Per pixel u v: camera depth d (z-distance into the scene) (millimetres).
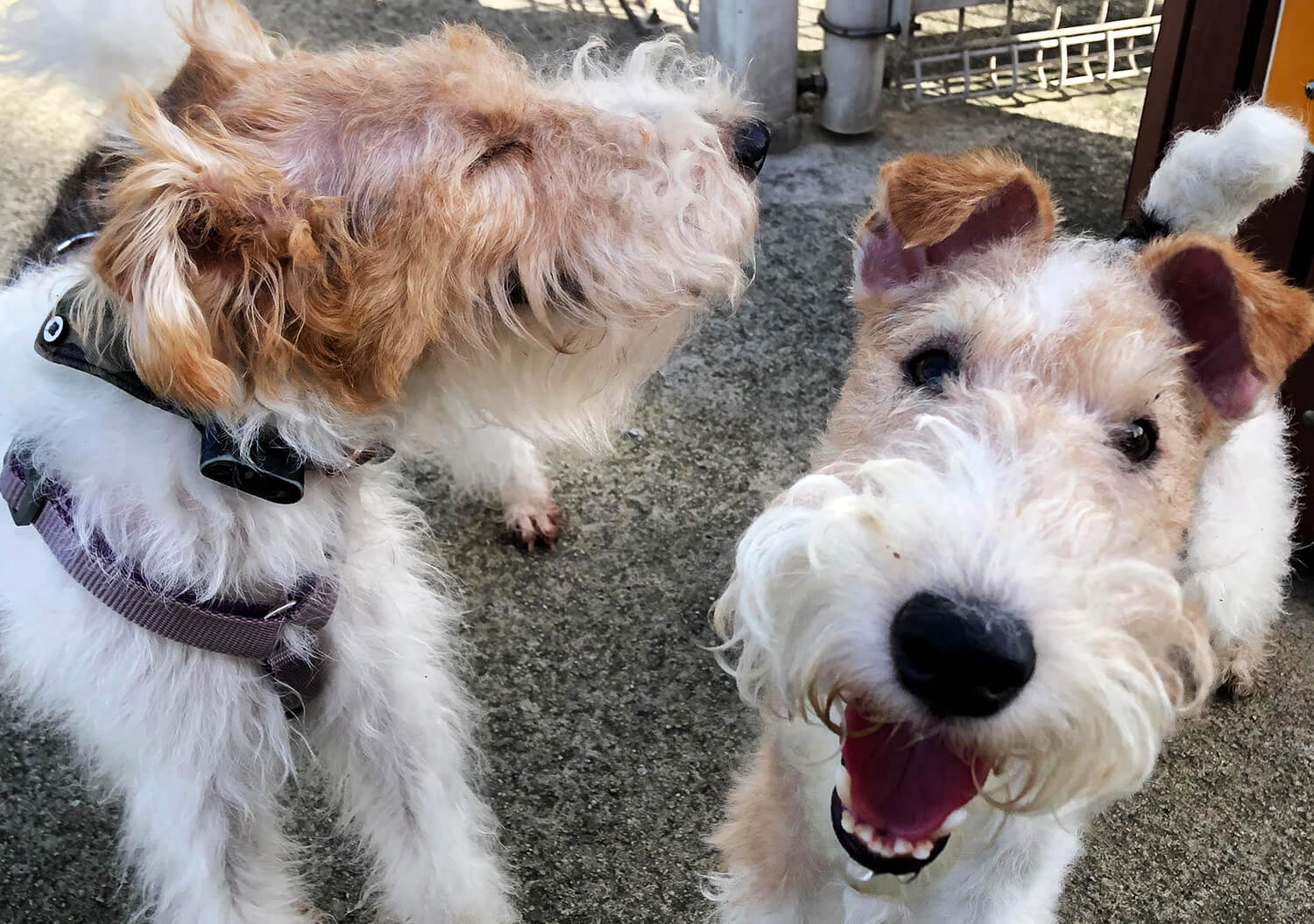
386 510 517
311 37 1093
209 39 467
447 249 401
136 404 383
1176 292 415
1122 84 1077
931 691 307
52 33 449
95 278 351
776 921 457
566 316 449
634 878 524
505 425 477
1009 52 1042
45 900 510
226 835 442
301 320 382
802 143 981
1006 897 417
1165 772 563
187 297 335
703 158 478
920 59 1025
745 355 787
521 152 431
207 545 397
